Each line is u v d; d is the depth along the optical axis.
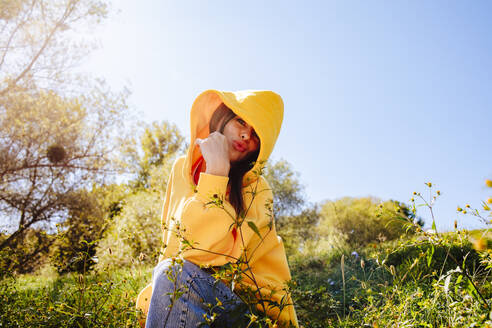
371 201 12.05
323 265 4.09
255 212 1.65
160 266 1.40
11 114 8.69
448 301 1.46
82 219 9.04
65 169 9.51
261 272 1.64
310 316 2.06
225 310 1.29
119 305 1.78
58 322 1.60
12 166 8.73
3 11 8.18
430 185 1.26
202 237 1.41
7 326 1.71
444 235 1.29
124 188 8.05
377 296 2.13
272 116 1.77
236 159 1.75
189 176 1.71
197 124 1.86
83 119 9.98
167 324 1.23
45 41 8.90
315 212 12.62
